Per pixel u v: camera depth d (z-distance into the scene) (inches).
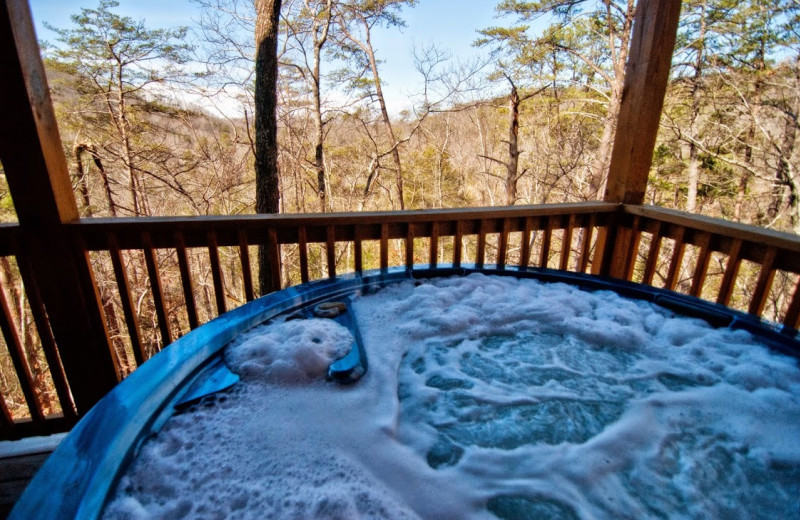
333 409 40.8
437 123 700.0
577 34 498.9
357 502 30.9
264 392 42.4
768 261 71.4
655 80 90.1
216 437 36.1
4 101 60.0
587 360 52.2
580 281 74.0
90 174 485.1
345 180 669.9
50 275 69.3
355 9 506.0
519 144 613.0
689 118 485.1
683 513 31.9
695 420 41.9
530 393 45.3
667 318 61.1
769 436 39.7
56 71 482.3
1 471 66.5
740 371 47.6
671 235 89.1
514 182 400.2
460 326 57.8
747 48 450.3
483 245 90.8
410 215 83.5
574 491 33.3
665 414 42.4
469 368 50.1
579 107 548.1
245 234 77.9
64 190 68.6
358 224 82.7
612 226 101.9
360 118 565.9
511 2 447.2
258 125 270.5
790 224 460.1
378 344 53.1
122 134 465.1
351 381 44.8
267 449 35.4
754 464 36.8
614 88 444.1
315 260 589.3
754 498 33.4
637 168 97.0
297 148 553.9
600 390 46.1
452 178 745.6
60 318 71.6
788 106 437.7
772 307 432.5
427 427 39.6
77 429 33.2
